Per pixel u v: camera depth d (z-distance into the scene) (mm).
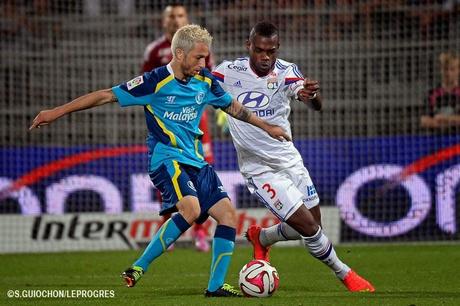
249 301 21734
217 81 23422
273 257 36531
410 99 47656
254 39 24266
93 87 50438
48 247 40844
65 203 41625
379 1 49875
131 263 35188
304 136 47219
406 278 28766
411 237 41656
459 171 41500
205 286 26875
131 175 41781
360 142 42125
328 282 27672
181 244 41031
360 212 41938
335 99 48062
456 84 44469
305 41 50250
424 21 48969
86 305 21922
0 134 47625
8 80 49156
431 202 41625
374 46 49031
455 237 41469
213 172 23391
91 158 41875
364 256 36562
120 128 46812
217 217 23000
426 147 41812
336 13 49844
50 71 49906
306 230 24328
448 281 27719
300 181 25891
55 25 52188
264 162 25578
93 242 41000
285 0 50906
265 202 25312
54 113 22078
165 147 22844
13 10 51531
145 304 21688
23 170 41531
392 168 41938
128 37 51906
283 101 25422
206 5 51094
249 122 23531
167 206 22766
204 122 36781
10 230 40844
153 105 22797
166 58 37344
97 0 52906
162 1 52156
